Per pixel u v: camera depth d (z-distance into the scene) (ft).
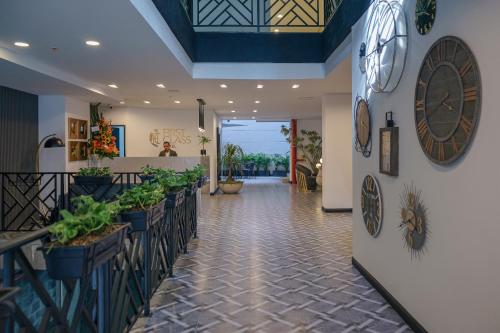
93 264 6.28
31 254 12.58
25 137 23.95
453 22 7.74
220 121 51.24
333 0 19.31
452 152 7.77
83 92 24.00
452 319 7.98
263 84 23.58
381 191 12.07
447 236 8.13
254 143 67.67
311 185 42.70
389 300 11.42
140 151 36.70
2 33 13.56
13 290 4.53
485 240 6.86
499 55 6.39
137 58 17.11
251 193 40.75
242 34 21.65
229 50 21.58
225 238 20.17
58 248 5.92
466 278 7.45
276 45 21.68
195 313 11.02
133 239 10.30
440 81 8.18
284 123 67.00
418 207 9.42
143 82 22.98
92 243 6.21
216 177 43.04
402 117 10.34
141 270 11.23
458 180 7.68
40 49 15.67
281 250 17.78
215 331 9.96
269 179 59.57
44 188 22.72
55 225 6.22
